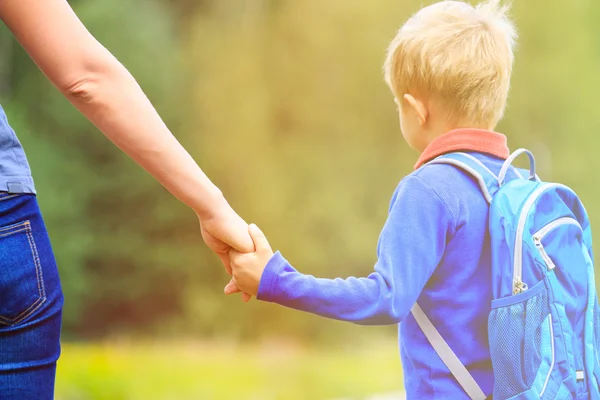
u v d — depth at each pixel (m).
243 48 34.72
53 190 31.75
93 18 33.50
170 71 34.28
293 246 32.75
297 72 34.34
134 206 33.91
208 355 26.88
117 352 27.08
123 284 33.59
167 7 38.19
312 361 23.48
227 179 33.41
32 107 33.25
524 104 35.09
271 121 34.41
